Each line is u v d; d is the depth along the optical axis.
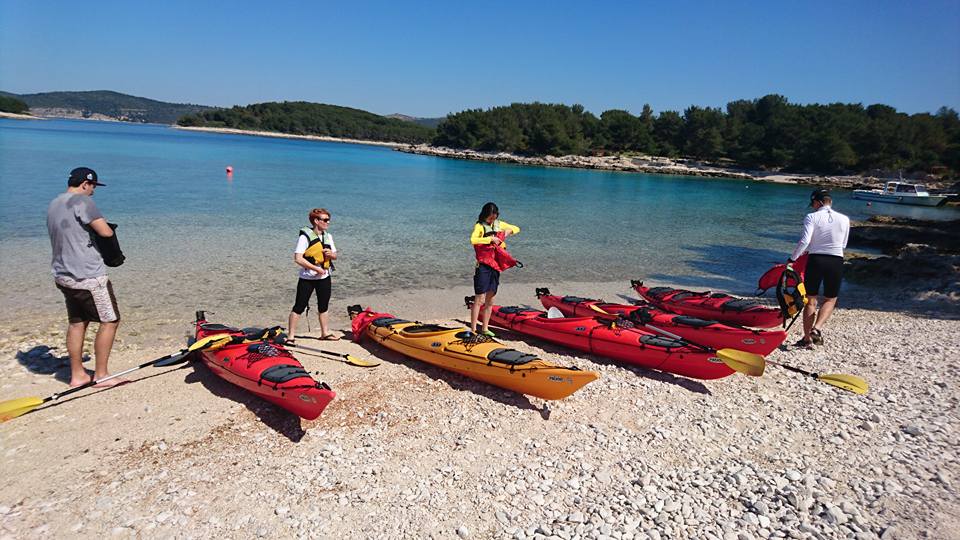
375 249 16.70
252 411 5.99
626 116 115.75
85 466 4.89
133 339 8.45
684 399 6.64
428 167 70.50
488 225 7.71
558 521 4.31
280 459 5.11
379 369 7.29
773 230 27.12
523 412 6.18
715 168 95.31
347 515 4.34
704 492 4.72
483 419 6.00
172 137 116.12
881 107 101.75
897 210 43.38
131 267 12.77
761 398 6.70
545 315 8.76
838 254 7.91
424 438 5.57
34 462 4.93
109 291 6.05
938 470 5.04
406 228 20.97
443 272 14.04
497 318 9.05
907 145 80.25
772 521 4.31
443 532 4.18
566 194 41.91
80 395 6.21
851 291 14.09
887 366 7.71
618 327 7.77
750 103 117.12
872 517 4.34
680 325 8.12
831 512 4.32
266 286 11.67
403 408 6.19
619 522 4.29
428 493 4.65
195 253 14.38
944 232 22.88
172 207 22.36
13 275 11.38
